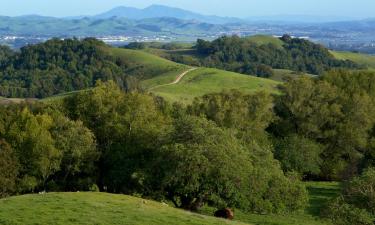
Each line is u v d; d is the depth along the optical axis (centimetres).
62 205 3547
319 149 8500
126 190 5503
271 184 5003
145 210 3594
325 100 9219
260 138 7856
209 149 4756
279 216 5625
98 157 6072
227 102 7900
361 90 9888
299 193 5175
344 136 8744
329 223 5159
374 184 4341
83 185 6000
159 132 5531
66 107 6962
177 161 4691
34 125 6050
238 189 4684
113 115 6438
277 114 9400
